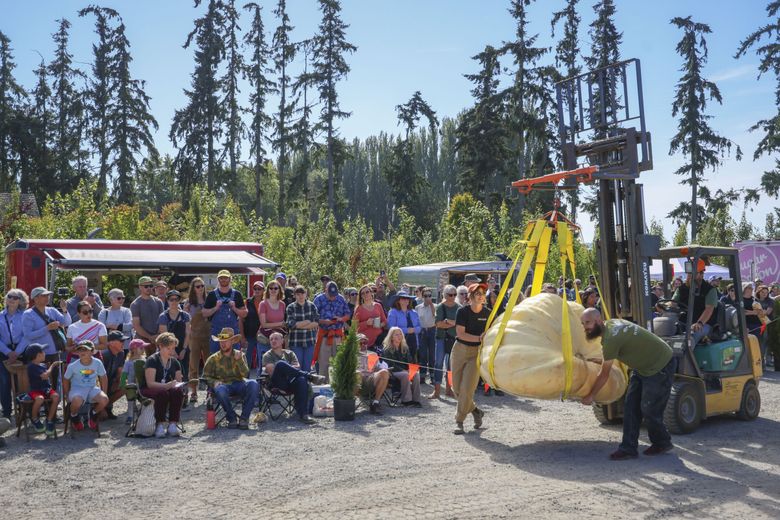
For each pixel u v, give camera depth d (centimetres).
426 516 568
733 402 988
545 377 785
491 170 5125
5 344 929
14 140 5878
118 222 2431
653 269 2227
